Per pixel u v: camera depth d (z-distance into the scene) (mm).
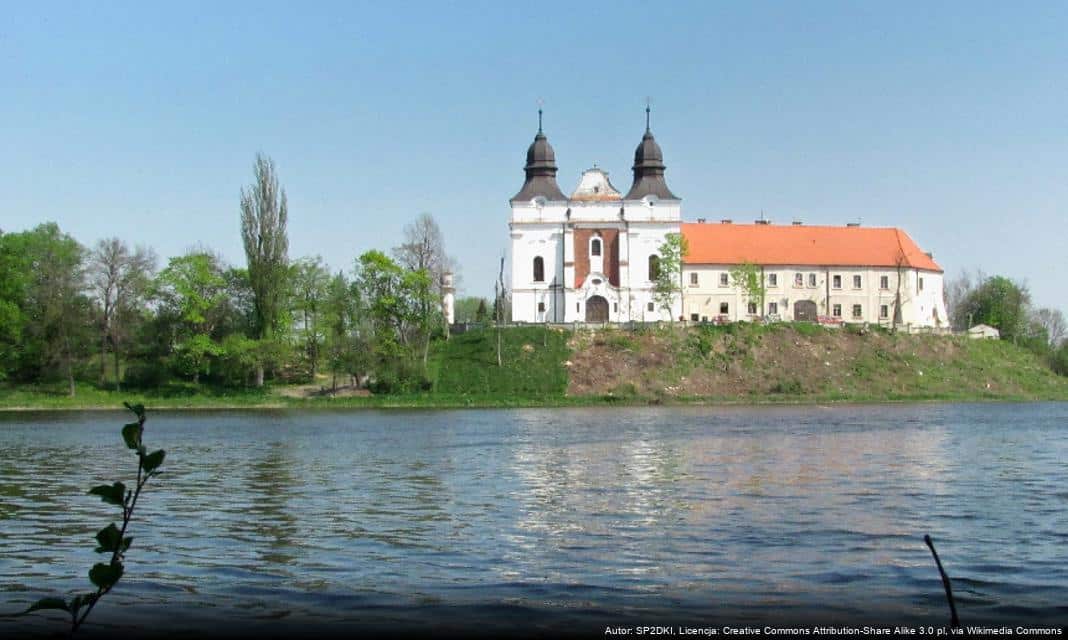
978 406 110062
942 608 24500
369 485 46938
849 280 165750
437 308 139000
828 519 36375
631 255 154625
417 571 28766
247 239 125062
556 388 123375
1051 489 43781
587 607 24906
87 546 32562
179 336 128500
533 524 35969
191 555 31000
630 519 36812
